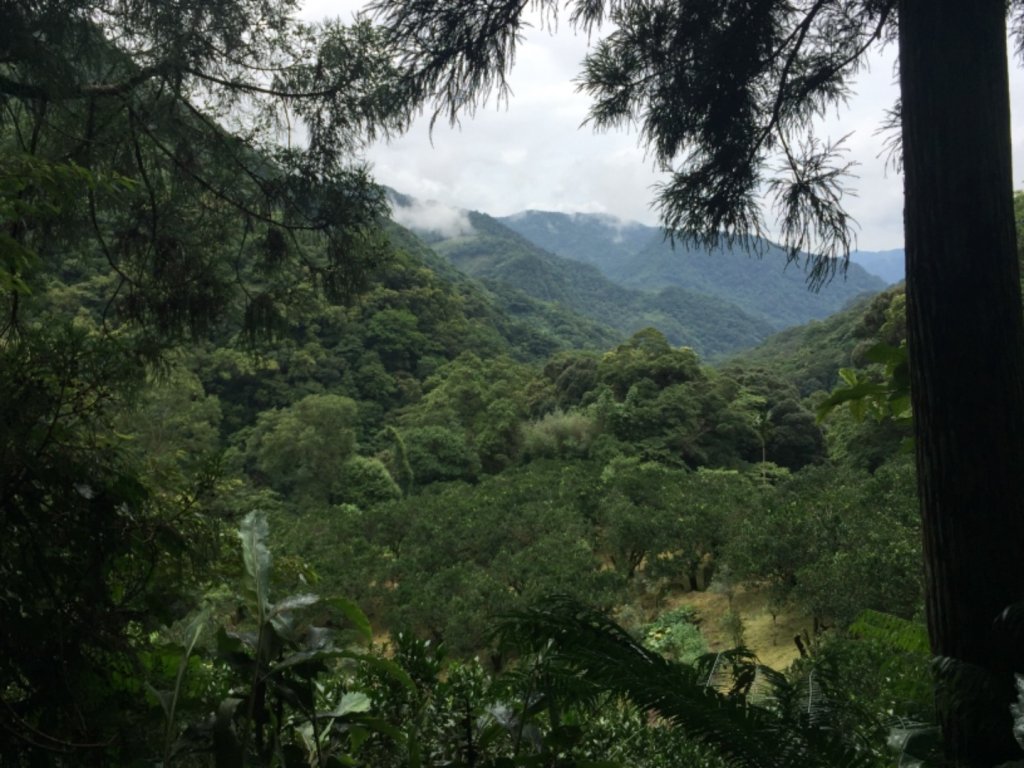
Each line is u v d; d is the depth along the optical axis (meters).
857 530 14.58
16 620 1.54
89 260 4.30
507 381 57.56
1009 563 1.81
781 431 43.69
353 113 3.90
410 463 43.75
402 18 2.51
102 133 3.73
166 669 1.74
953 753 1.78
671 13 2.69
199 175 4.29
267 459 37.72
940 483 1.89
